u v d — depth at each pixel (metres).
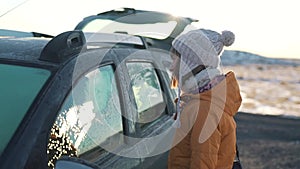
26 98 2.33
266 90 18.38
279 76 21.94
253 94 17.59
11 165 2.07
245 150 9.63
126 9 4.60
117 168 2.58
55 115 2.29
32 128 2.20
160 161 3.10
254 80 20.78
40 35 3.78
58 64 2.51
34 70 2.48
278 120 12.80
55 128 2.28
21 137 2.16
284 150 9.71
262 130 11.45
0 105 2.32
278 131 11.41
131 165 2.72
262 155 9.34
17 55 2.61
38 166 2.12
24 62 2.54
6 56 2.59
